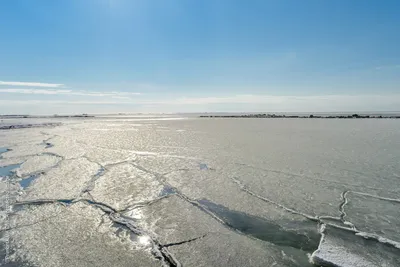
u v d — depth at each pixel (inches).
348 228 189.3
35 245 165.8
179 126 1168.2
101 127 1114.7
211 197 250.7
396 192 257.9
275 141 610.5
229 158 418.3
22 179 309.4
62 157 431.8
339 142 584.1
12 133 850.8
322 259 149.9
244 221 202.8
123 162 394.0
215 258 153.3
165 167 362.3
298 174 323.3
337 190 265.6
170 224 195.9
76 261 149.4
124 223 196.4
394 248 162.9
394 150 474.9
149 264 147.2
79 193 260.7
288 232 186.1
